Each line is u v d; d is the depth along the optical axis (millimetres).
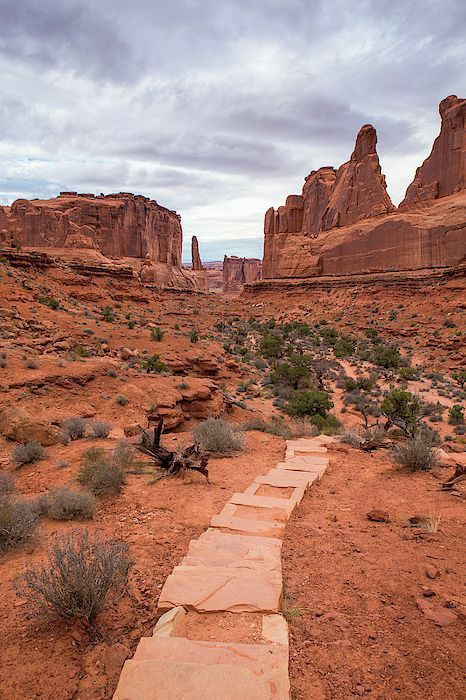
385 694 2846
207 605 3709
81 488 8047
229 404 27391
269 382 43250
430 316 71438
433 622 3592
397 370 52156
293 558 4898
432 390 42875
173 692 2658
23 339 30641
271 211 136875
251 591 3916
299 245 122375
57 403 19281
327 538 5484
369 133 111625
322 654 3248
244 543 5090
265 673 2842
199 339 57219
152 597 4156
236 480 8438
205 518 6375
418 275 83812
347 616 3746
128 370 26422
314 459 9727
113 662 3178
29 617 3850
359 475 8664
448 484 7422
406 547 5133
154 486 8141
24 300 44219
